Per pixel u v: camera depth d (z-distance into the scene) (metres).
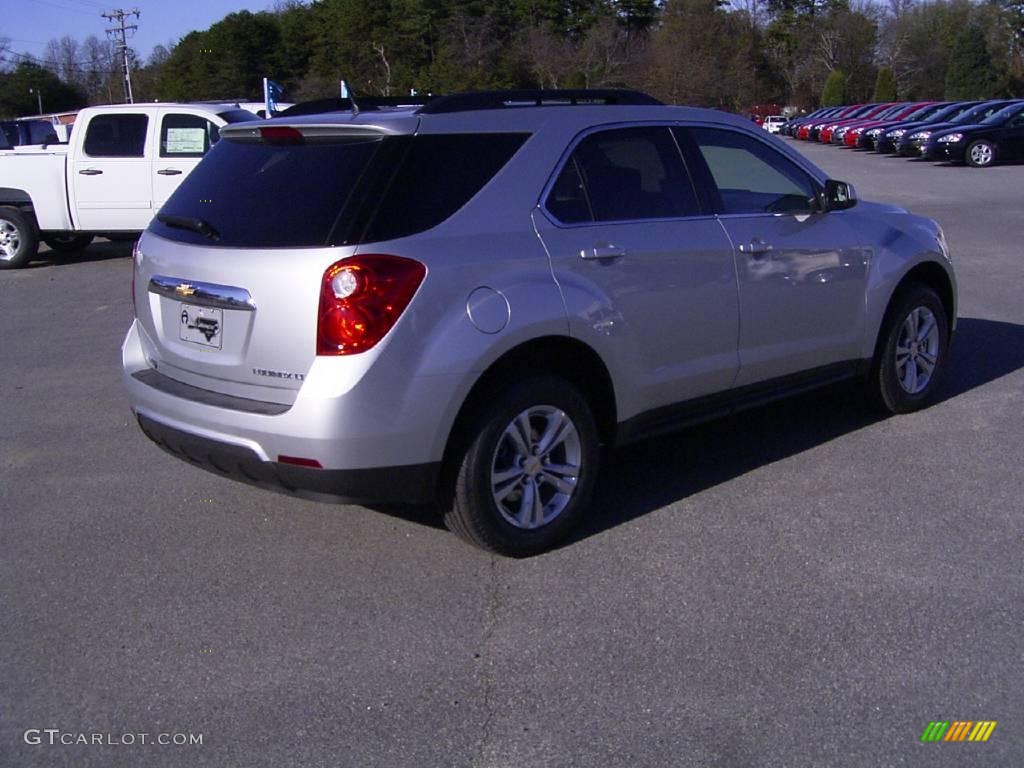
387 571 4.75
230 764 3.41
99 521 5.38
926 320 6.70
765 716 3.58
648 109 5.36
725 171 5.60
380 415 4.19
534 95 5.00
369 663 3.98
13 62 70.56
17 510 5.55
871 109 42.72
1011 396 7.07
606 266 4.84
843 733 3.48
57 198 13.88
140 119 13.83
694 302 5.22
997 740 3.43
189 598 4.53
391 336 4.18
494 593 4.51
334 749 3.47
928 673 3.81
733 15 65.25
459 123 4.61
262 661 4.02
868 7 77.12
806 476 5.74
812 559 4.73
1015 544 4.83
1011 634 4.06
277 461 4.29
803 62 70.25
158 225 5.00
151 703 3.76
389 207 4.31
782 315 5.70
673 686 3.77
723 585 4.51
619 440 5.11
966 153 27.95
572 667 3.92
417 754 3.43
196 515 5.44
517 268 4.55
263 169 4.66
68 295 12.13
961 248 13.66
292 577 4.71
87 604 4.49
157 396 4.73
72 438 6.77
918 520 5.12
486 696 3.75
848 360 6.21
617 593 4.47
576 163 4.92
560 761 3.38
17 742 3.54
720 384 5.47
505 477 4.66
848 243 6.05
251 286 4.31
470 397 4.51
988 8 71.88
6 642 4.19
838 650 3.97
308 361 4.19
